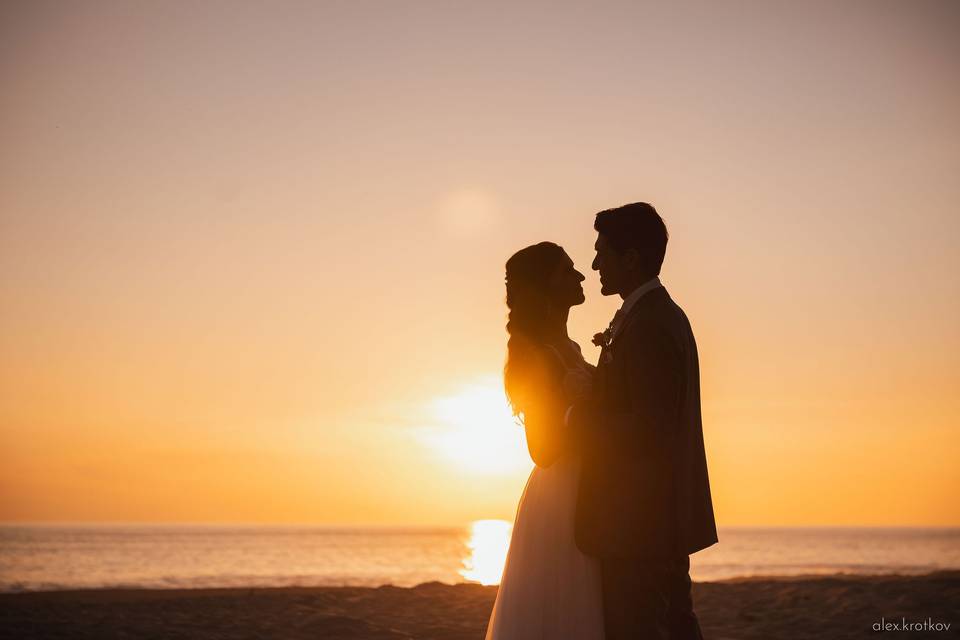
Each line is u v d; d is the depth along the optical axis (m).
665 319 2.92
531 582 3.12
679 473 2.92
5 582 29.08
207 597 10.26
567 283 3.26
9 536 123.94
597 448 2.79
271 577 33.56
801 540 137.38
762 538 154.88
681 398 2.90
